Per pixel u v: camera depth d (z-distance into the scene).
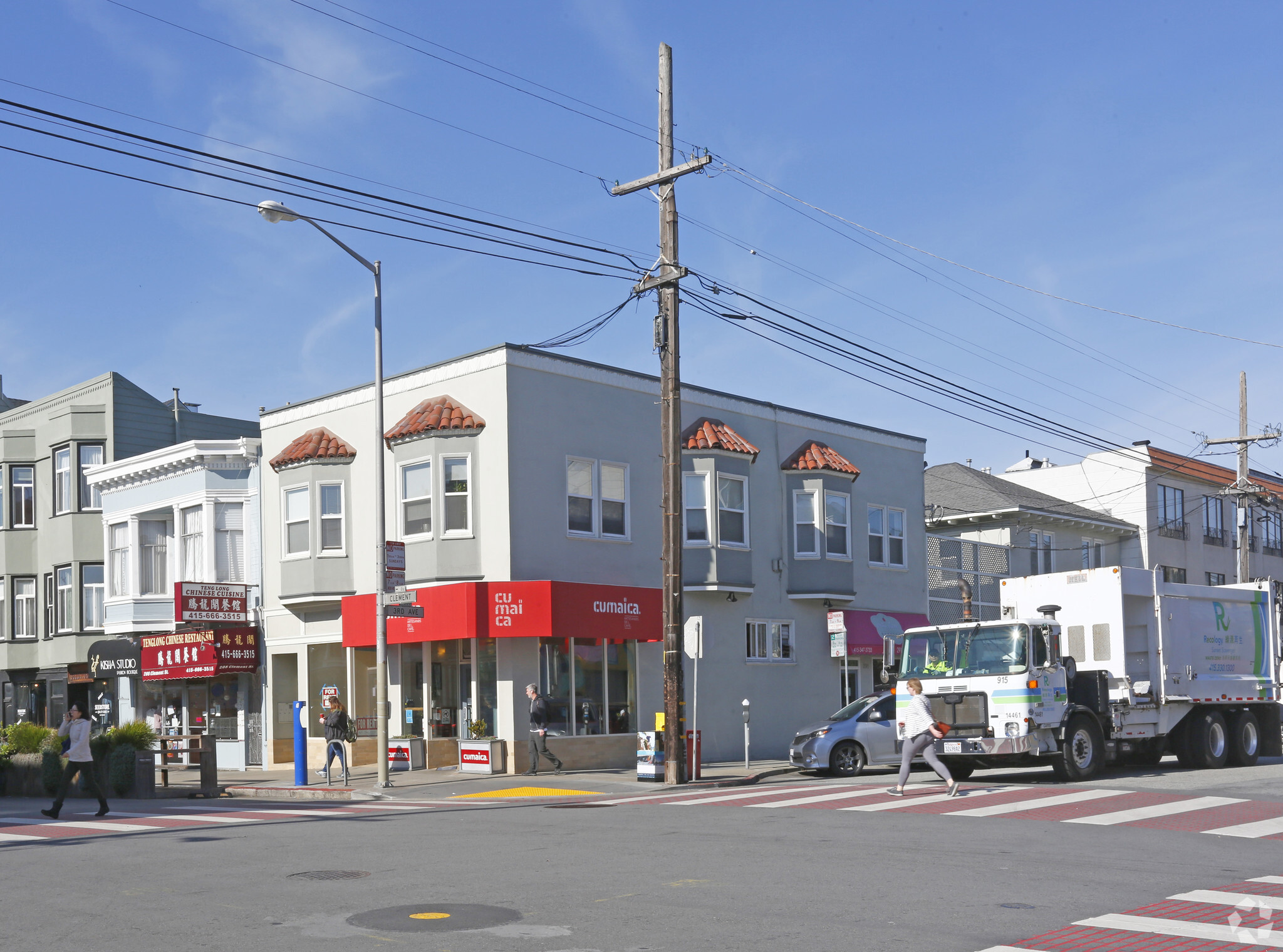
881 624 33.34
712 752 28.89
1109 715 21.39
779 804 17.03
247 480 31.44
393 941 8.02
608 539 27.53
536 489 26.19
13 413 41.97
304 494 29.14
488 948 7.78
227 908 9.34
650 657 27.94
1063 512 46.25
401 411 27.91
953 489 46.41
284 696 30.58
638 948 7.76
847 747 24.27
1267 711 25.33
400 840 13.64
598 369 27.88
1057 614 22.73
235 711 31.34
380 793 21.95
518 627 24.95
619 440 28.11
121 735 24.03
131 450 38.59
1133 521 49.88
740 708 29.75
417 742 26.09
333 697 24.02
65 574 38.47
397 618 26.61
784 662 31.08
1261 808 15.30
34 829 15.95
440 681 26.77
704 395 30.12
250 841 13.79
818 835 13.34
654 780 22.48
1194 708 23.31
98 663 33.91
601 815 16.34
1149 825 13.90
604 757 26.47
